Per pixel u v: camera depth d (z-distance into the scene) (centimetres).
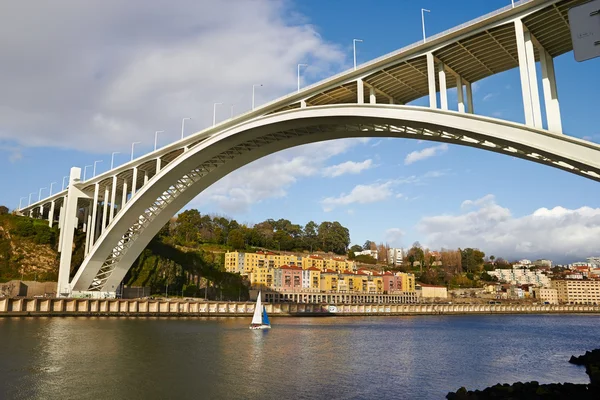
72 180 7619
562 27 3203
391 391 2759
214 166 6375
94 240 7431
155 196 6594
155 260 10494
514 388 2456
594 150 2848
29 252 8344
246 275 13212
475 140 3581
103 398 2448
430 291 17525
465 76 4041
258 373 3183
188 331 5678
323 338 5597
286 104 5009
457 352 4738
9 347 3872
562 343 5994
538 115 3066
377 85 4341
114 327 5703
